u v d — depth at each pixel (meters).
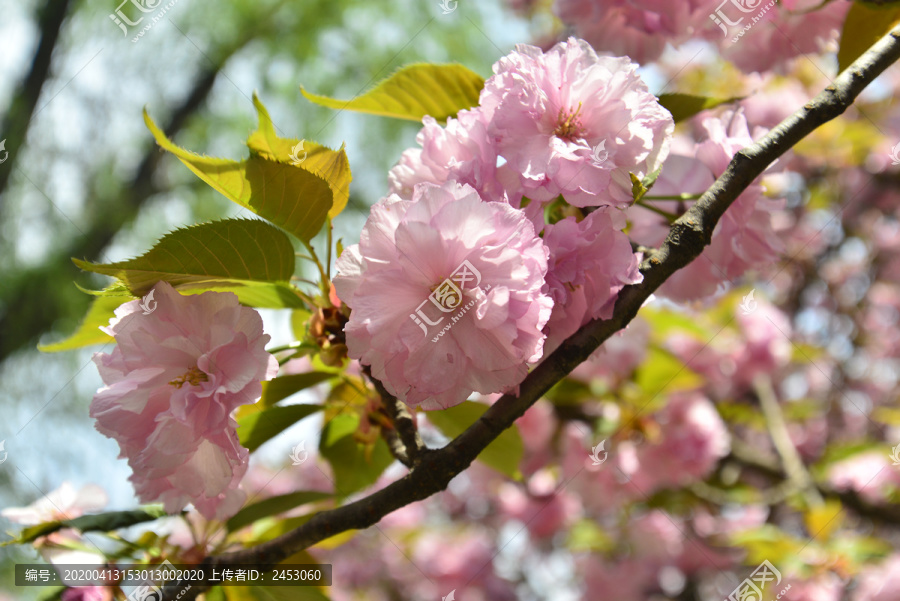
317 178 0.37
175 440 0.37
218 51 1.60
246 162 0.37
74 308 1.40
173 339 0.37
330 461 0.46
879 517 0.80
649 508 0.96
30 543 0.43
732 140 0.41
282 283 0.39
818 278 1.30
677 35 0.47
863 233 1.33
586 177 0.37
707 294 0.43
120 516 0.43
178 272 0.37
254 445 0.44
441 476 0.37
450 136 0.38
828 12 0.48
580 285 0.37
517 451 0.48
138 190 1.57
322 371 0.43
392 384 0.36
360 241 0.36
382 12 1.62
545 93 0.37
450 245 0.35
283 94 1.59
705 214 0.38
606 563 1.06
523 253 0.35
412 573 1.28
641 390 0.78
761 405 1.01
